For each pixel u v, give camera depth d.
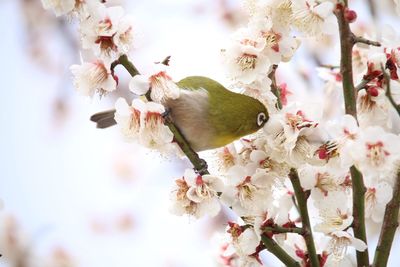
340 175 3.22
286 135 3.20
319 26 3.22
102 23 3.21
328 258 3.22
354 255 3.26
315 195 3.22
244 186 3.22
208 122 3.29
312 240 3.21
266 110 3.28
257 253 3.22
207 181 3.21
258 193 3.21
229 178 3.21
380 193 3.22
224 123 3.29
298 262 3.21
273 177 3.22
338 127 3.18
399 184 3.21
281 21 3.24
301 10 3.22
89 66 3.23
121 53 3.21
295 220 3.26
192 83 3.31
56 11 3.21
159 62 3.23
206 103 3.29
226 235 3.25
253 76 3.23
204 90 3.30
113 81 3.22
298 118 3.20
